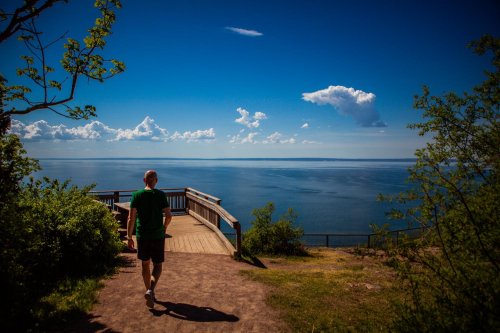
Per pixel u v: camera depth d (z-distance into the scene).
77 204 7.15
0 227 4.22
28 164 4.64
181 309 4.73
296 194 120.38
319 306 5.17
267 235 12.48
